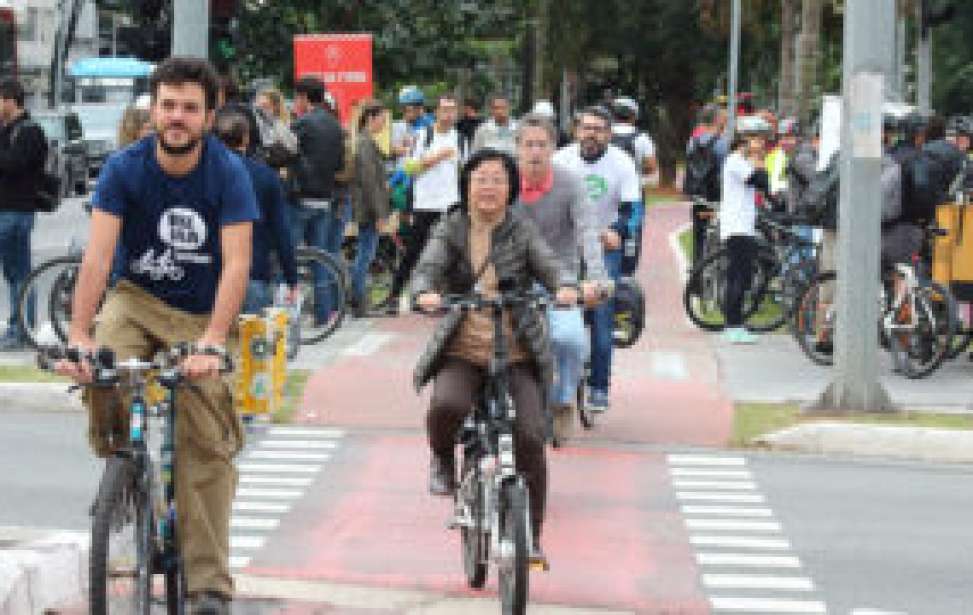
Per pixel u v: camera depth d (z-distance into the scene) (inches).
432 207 1493.6
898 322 1254.9
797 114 2527.1
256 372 1006.4
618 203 1025.5
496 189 657.0
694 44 4416.8
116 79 4355.3
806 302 1295.5
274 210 1024.2
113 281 573.0
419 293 644.1
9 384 1074.7
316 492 857.5
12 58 3649.1
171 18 1221.7
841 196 1070.4
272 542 754.2
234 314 518.3
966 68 4749.0
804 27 2532.0
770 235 1501.0
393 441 992.9
